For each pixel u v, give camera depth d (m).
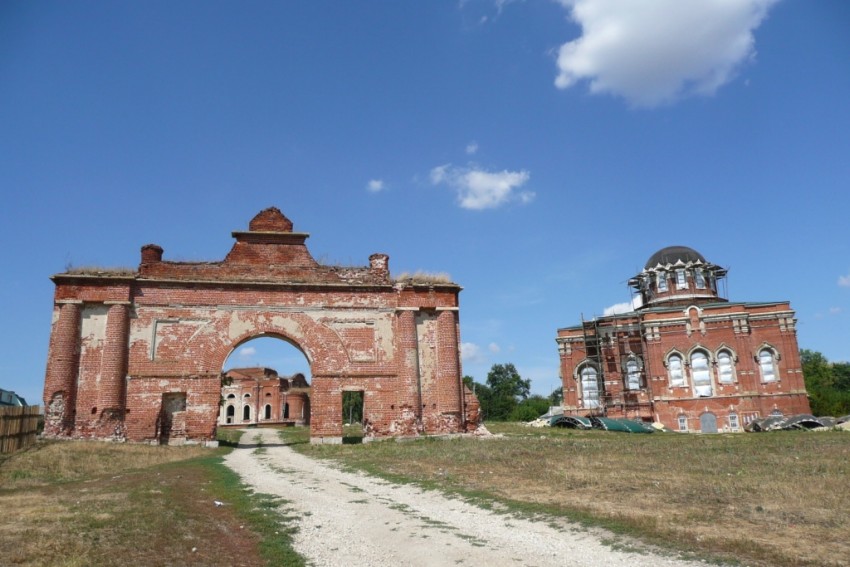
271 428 66.31
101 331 28.80
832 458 19.12
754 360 50.22
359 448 26.19
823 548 8.61
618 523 10.29
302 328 30.59
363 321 31.23
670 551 8.70
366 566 8.67
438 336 31.86
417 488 15.15
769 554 8.35
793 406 48.41
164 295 29.62
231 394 85.69
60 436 26.97
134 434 27.81
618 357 54.31
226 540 9.95
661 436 33.28
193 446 27.64
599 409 54.50
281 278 31.36
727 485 13.82
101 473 18.16
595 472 16.55
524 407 79.81
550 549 9.12
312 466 20.48
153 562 8.36
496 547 9.34
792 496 12.27
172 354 29.08
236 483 16.19
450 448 24.28
